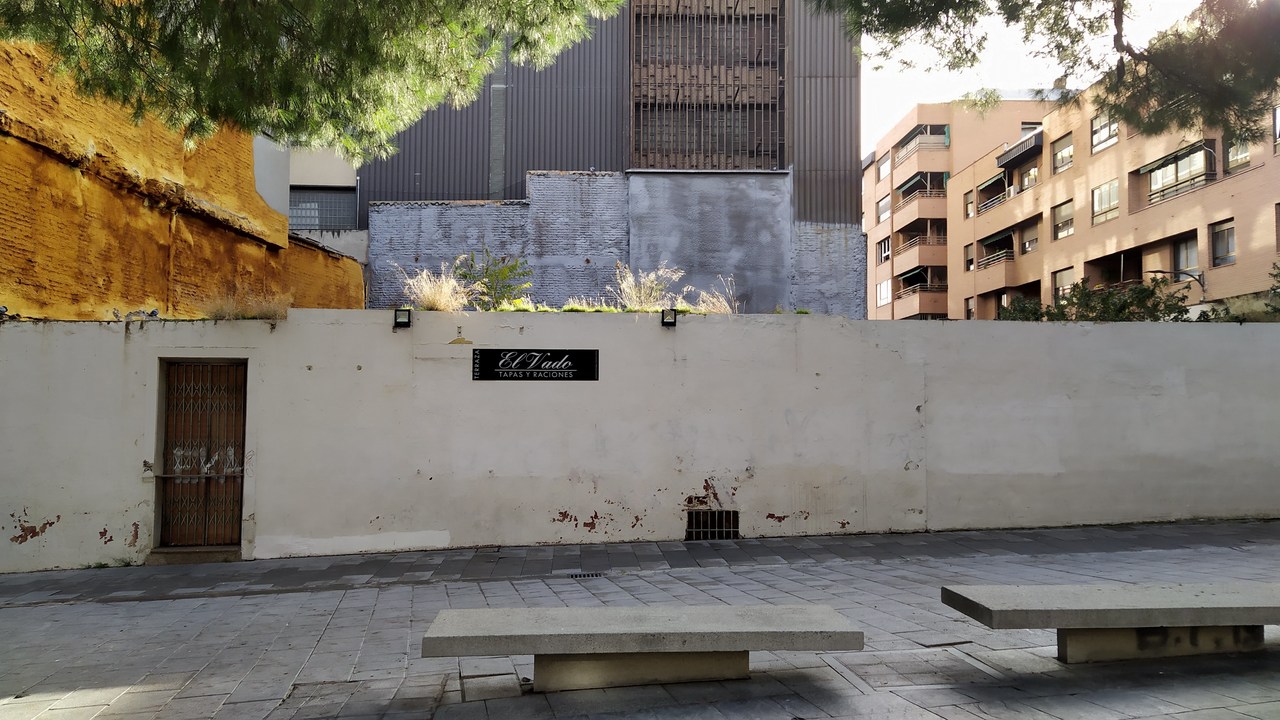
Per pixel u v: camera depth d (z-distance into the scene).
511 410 9.62
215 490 9.51
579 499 9.62
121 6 6.74
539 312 9.88
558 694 4.17
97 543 9.09
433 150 23.84
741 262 21.75
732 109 22.73
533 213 22.12
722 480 9.77
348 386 9.48
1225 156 24.97
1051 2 8.87
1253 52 8.39
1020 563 7.92
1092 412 10.19
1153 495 10.16
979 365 10.13
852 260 22.03
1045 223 34.84
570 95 23.92
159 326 9.34
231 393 9.59
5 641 5.99
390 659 5.06
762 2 23.02
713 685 4.24
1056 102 10.07
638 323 9.82
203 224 13.17
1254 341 10.38
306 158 23.72
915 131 47.09
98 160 10.61
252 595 7.60
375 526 9.41
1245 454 10.27
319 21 7.06
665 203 21.94
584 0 7.89
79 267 10.36
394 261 22.03
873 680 4.28
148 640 5.89
